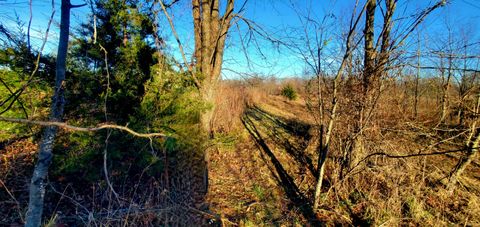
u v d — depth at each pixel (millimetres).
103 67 3832
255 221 4188
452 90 6758
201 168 4484
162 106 3912
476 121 4840
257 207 4598
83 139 3598
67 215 3393
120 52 3908
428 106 6410
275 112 13750
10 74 2969
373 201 4555
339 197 4996
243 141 7895
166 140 3564
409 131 4461
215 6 4512
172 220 3502
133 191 3854
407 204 4691
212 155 6629
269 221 4242
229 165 6246
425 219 4453
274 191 5242
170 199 3674
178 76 4156
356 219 4500
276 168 6273
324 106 5016
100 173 3791
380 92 4141
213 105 4512
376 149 4508
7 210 3367
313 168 6199
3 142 5066
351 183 5051
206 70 4465
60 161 3543
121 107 3846
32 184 1616
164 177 4176
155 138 3771
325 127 5191
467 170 6238
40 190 1646
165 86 4031
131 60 3912
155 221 3520
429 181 5316
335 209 4684
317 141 7289
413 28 3664
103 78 3770
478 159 6668
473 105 5285
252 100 15078
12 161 4449
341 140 5059
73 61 3609
